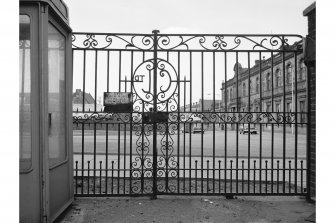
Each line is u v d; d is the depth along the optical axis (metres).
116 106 5.25
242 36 5.35
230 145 18.47
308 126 5.34
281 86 22.53
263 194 5.34
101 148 15.07
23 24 3.80
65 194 4.68
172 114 5.33
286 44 5.38
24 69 3.78
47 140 3.81
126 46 5.29
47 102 3.83
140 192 5.73
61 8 4.64
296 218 4.47
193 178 7.34
